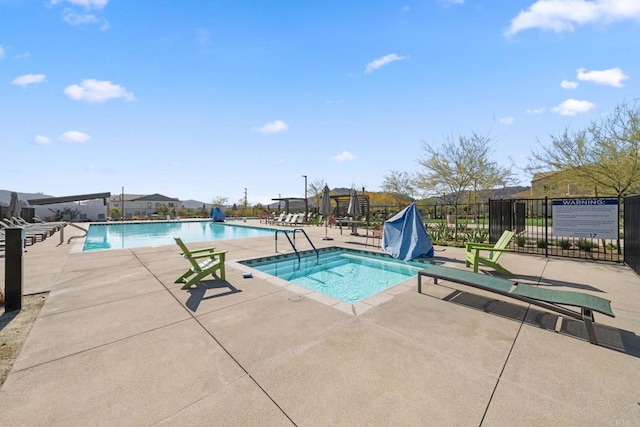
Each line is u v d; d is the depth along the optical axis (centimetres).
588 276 628
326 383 248
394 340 329
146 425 201
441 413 210
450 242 1159
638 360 285
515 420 203
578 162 1019
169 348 314
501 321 383
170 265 748
